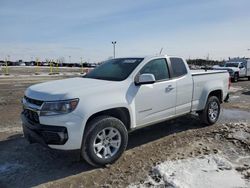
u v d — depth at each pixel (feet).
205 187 10.73
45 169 13.03
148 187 11.00
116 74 15.40
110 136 13.28
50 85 14.06
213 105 20.88
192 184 10.97
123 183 11.49
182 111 18.02
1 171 12.79
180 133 18.86
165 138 17.70
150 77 14.24
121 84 14.10
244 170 12.41
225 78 22.21
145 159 14.05
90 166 13.29
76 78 16.38
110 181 11.72
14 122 22.04
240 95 40.93
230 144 16.24
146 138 17.74
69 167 13.24
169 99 16.69
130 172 12.52
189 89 18.26
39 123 12.30
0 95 38.01
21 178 12.12
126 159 14.10
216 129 19.83
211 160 13.57
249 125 20.84
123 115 14.25
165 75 16.78
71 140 11.87
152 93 15.43
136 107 14.60
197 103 19.29
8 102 32.01
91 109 12.34
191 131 19.35
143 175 12.17
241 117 24.43
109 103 13.07
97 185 11.43
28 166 13.37
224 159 13.65
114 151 13.44
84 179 11.99
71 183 11.66
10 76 82.99
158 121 16.25
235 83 67.00
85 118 12.15
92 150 12.53
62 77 79.25
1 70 135.44
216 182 11.16
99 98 12.84
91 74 16.96
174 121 22.22
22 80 65.98
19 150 15.46
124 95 13.94
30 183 11.69
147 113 15.31
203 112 20.20
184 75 18.10
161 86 16.03
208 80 20.24
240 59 80.59
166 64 17.03
